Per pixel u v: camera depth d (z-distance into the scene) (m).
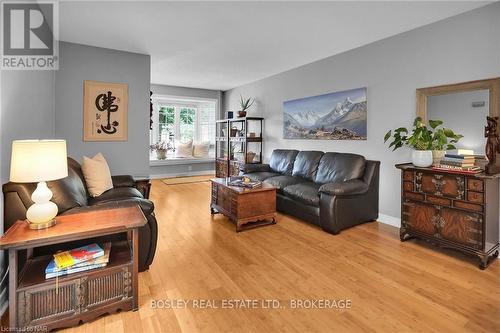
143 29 3.30
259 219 3.40
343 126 4.16
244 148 6.04
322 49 4.00
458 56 2.89
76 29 3.31
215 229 3.34
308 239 3.04
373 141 3.75
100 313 1.70
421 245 2.88
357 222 3.42
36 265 1.75
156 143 7.29
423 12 2.82
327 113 4.41
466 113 2.86
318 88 4.59
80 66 3.84
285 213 4.00
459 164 2.54
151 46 3.92
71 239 1.59
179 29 3.28
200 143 7.79
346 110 4.10
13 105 2.18
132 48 4.01
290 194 3.73
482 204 2.36
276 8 2.73
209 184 6.32
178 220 3.69
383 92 3.61
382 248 2.81
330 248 2.80
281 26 3.16
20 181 1.60
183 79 6.15
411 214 2.89
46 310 1.56
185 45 3.84
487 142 2.47
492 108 2.67
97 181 3.04
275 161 5.16
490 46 2.66
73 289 1.62
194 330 1.63
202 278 2.21
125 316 1.74
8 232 1.59
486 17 2.68
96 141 4.01
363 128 3.86
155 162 6.95
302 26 3.17
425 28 3.14
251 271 2.32
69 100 3.80
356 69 3.94
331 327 1.66
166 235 3.13
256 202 3.36
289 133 5.25
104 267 1.72
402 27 3.20
